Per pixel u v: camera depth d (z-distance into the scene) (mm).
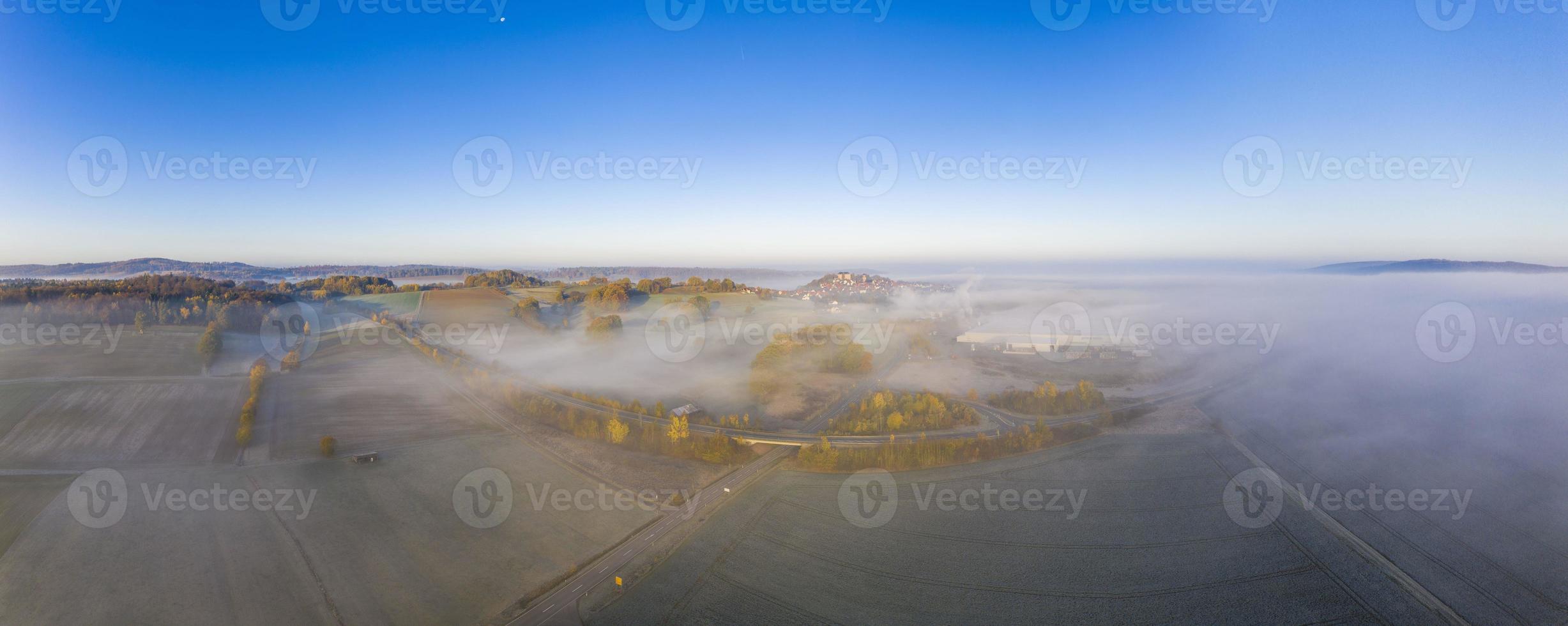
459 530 82062
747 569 75125
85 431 111750
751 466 104875
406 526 82562
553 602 68250
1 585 66750
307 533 79562
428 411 131750
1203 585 73250
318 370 164000
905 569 75688
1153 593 71750
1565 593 72000
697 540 81062
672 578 73062
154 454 102875
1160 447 117125
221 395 135500
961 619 67250
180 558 72938
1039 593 71625
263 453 105438
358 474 98312
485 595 68938
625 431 113688
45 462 98312
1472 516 89250
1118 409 142500
